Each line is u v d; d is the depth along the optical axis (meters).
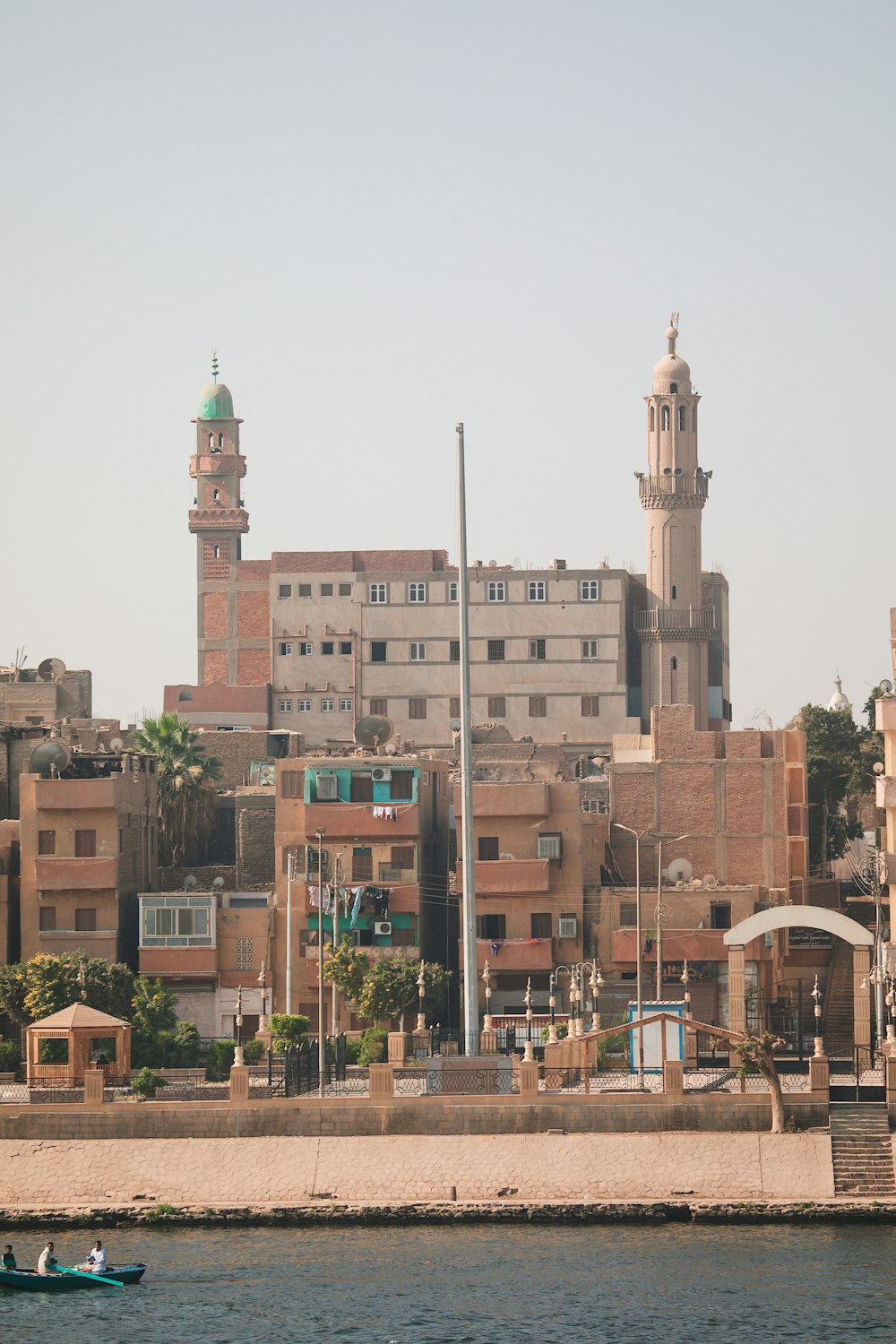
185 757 160.62
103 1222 99.56
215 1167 102.00
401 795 149.00
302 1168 101.62
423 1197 100.25
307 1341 82.38
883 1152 100.44
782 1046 134.38
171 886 155.38
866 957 122.56
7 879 146.38
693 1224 97.75
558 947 148.25
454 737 181.25
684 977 132.62
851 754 177.88
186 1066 127.50
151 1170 102.12
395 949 146.25
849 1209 97.50
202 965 144.00
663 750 158.88
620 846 156.50
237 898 147.50
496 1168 100.94
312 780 148.62
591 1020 138.38
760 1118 101.88
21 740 166.88
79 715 197.38
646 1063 109.00
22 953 145.12
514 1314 85.12
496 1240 95.50
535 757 176.88
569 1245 94.56
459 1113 102.38
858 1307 85.00
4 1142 103.38
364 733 160.75
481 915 149.62
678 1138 100.94
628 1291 87.50
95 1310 86.38
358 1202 99.81
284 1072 108.75
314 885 144.38
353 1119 102.50
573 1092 103.62
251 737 183.62
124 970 138.25
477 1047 106.12
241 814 160.00
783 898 151.00
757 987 144.75
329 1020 143.75
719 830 157.38
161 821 157.25
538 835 149.50
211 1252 94.50
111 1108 103.31
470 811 107.94
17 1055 127.00
